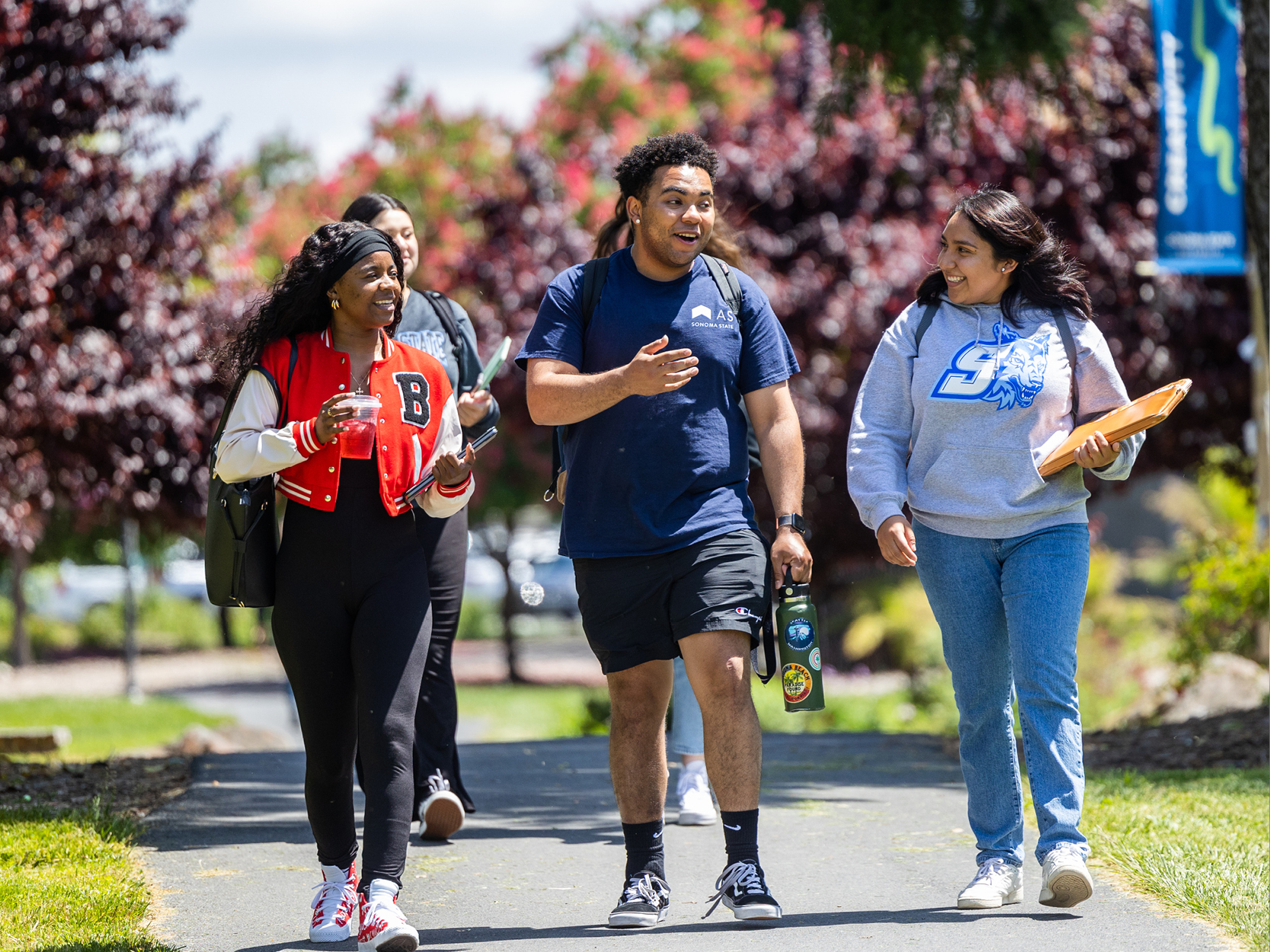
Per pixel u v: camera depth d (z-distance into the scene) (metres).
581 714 51.84
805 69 52.47
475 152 69.25
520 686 81.12
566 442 13.77
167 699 73.75
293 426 12.34
